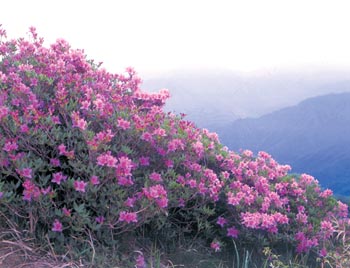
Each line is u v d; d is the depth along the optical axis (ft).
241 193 16.47
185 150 16.78
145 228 15.90
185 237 16.39
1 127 15.06
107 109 15.44
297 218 17.28
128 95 17.33
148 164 15.80
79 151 15.03
